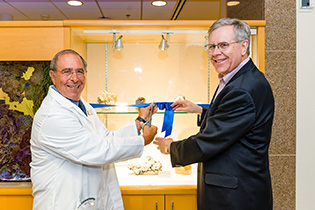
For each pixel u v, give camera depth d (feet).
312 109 6.48
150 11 9.23
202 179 4.88
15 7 9.03
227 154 4.54
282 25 6.37
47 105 4.78
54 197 4.64
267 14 6.32
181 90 7.79
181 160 4.82
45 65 6.31
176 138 7.84
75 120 4.70
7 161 6.37
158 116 7.81
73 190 4.67
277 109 6.45
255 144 4.52
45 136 4.59
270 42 6.36
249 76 4.49
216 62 4.74
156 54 7.76
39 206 4.79
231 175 4.48
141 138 5.01
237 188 4.45
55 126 4.54
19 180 6.36
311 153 6.51
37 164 4.85
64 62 4.75
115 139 4.82
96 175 5.03
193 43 7.73
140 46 7.73
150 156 7.41
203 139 4.50
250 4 6.98
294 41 6.39
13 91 6.38
